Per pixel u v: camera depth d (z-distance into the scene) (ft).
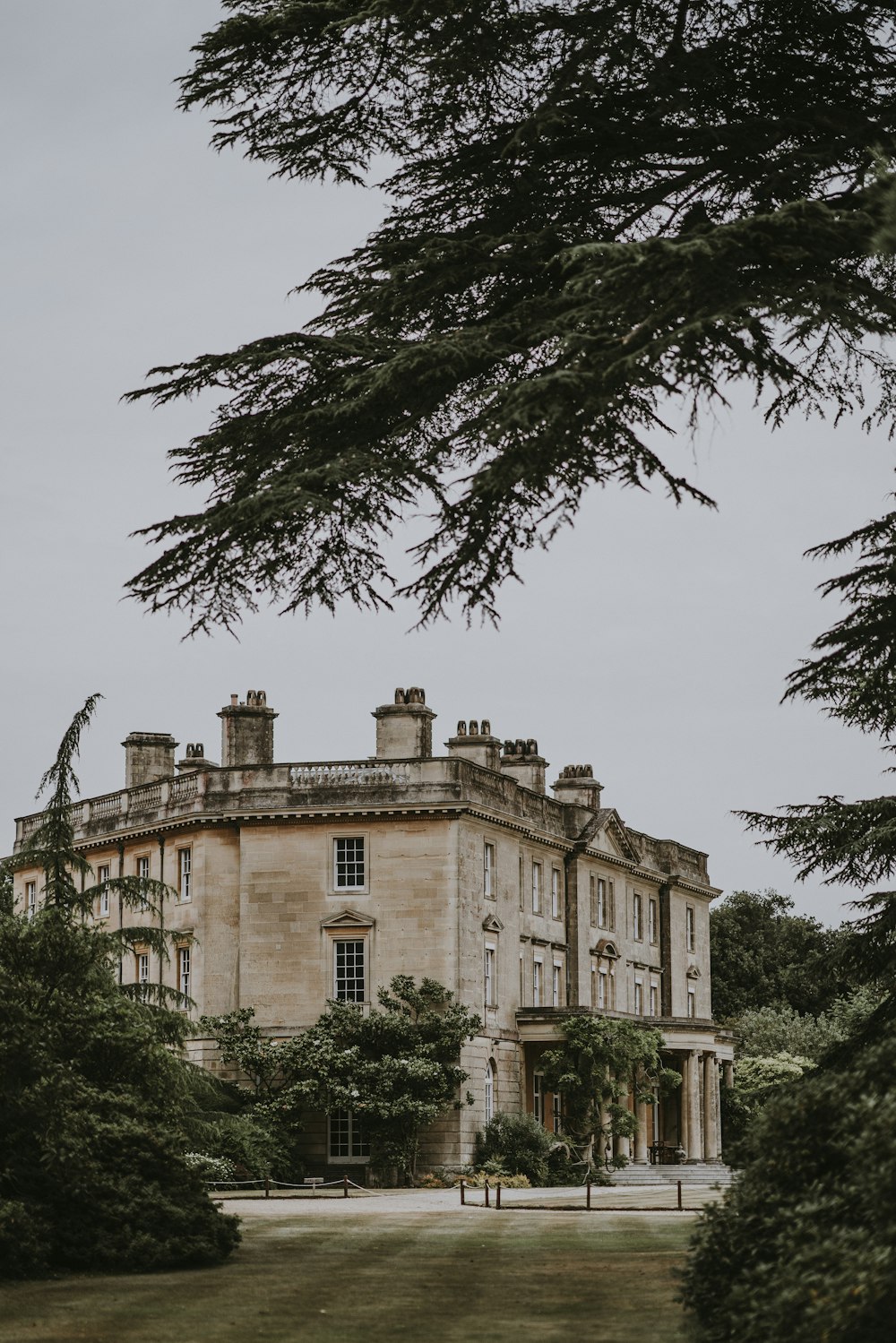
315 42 58.08
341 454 55.83
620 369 49.85
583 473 55.06
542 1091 200.85
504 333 55.67
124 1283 61.82
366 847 184.96
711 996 306.14
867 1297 34.58
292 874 185.98
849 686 68.23
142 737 214.07
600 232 60.13
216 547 57.67
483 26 55.52
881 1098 42.96
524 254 57.47
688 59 56.80
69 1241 65.67
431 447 56.59
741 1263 45.75
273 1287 60.44
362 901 183.93
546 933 209.77
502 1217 106.73
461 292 58.95
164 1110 75.36
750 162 57.67
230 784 190.08
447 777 184.44
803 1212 41.81
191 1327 49.96
